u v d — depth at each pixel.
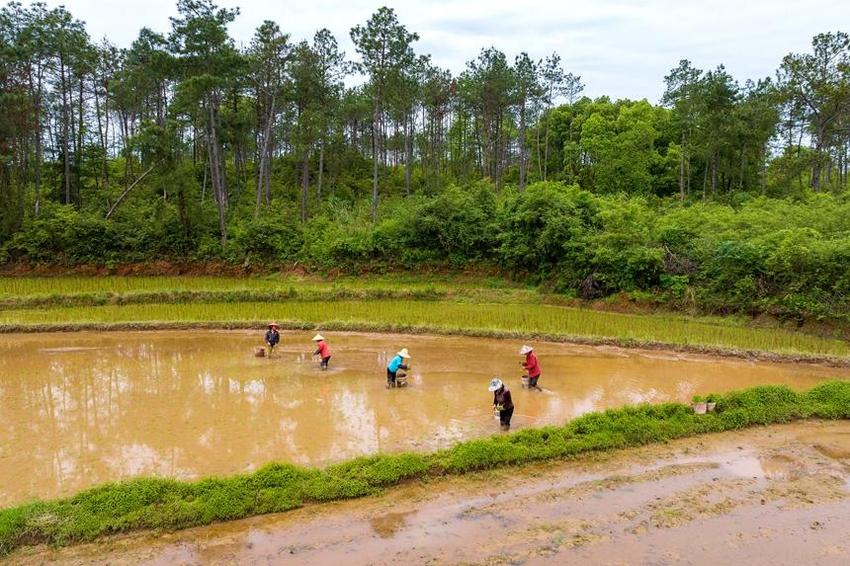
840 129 44.69
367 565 7.89
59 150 47.22
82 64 42.03
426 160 62.38
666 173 52.00
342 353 19.89
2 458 10.94
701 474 10.89
